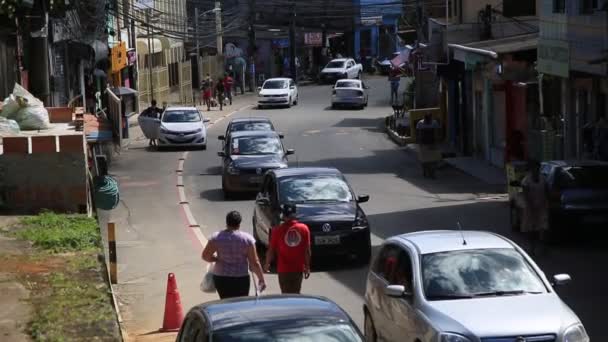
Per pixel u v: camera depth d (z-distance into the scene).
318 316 11.38
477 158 49.72
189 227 32.16
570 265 24.38
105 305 15.73
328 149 54.59
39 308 15.27
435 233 16.88
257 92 97.94
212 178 43.81
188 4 99.81
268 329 11.09
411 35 83.94
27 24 36.31
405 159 50.06
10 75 39.25
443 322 14.09
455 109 54.50
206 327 11.28
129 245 29.25
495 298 14.76
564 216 26.53
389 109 77.56
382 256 16.98
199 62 90.31
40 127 28.11
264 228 26.52
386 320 16.08
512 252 15.80
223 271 17.36
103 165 27.84
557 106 40.34
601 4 34.56
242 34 100.94
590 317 19.03
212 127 66.69
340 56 110.06
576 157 38.66
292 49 102.94
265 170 37.62
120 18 63.69
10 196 22.38
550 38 39.56
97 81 61.22
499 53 43.25
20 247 19.11
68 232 19.92
